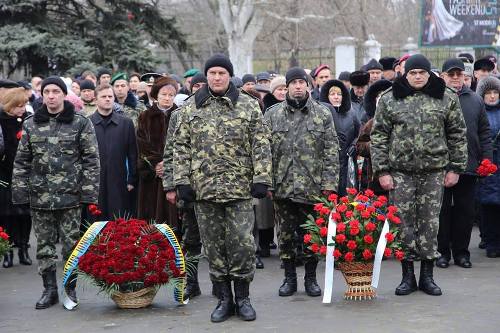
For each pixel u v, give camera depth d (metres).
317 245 7.12
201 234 6.64
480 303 6.94
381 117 7.44
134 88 13.50
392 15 41.00
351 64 24.12
